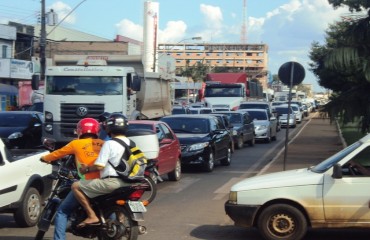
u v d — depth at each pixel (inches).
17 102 1595.7
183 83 3021.7
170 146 572.4
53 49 2677.2
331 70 783.1
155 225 370.9
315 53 1555.1
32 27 2402.8
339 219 307.1
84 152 278.4
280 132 1603.1
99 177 274.4
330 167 313.6
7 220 391.5
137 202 274.5
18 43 2023.9
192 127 700.0
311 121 2325.3
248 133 1082.7
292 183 314.5
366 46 719.1
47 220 287.0
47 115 698.8
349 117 765.3
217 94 1544.0
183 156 652.1
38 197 372.8
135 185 272.7
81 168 274.2
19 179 350.0
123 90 695.1
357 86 765.3
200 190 532.7
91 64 735.7
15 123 757.3
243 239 333.1
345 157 314.2
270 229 316.5
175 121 712.4
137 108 810.2
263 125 1176.2
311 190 310.5
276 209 314.8
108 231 273.0
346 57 717.9
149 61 2844.5
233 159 851.4
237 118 1067.3
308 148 1046.4
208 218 395.9
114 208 275.3
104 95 691.4
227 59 6609.3
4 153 342.0
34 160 369.1
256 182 324.8
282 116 1779.0
